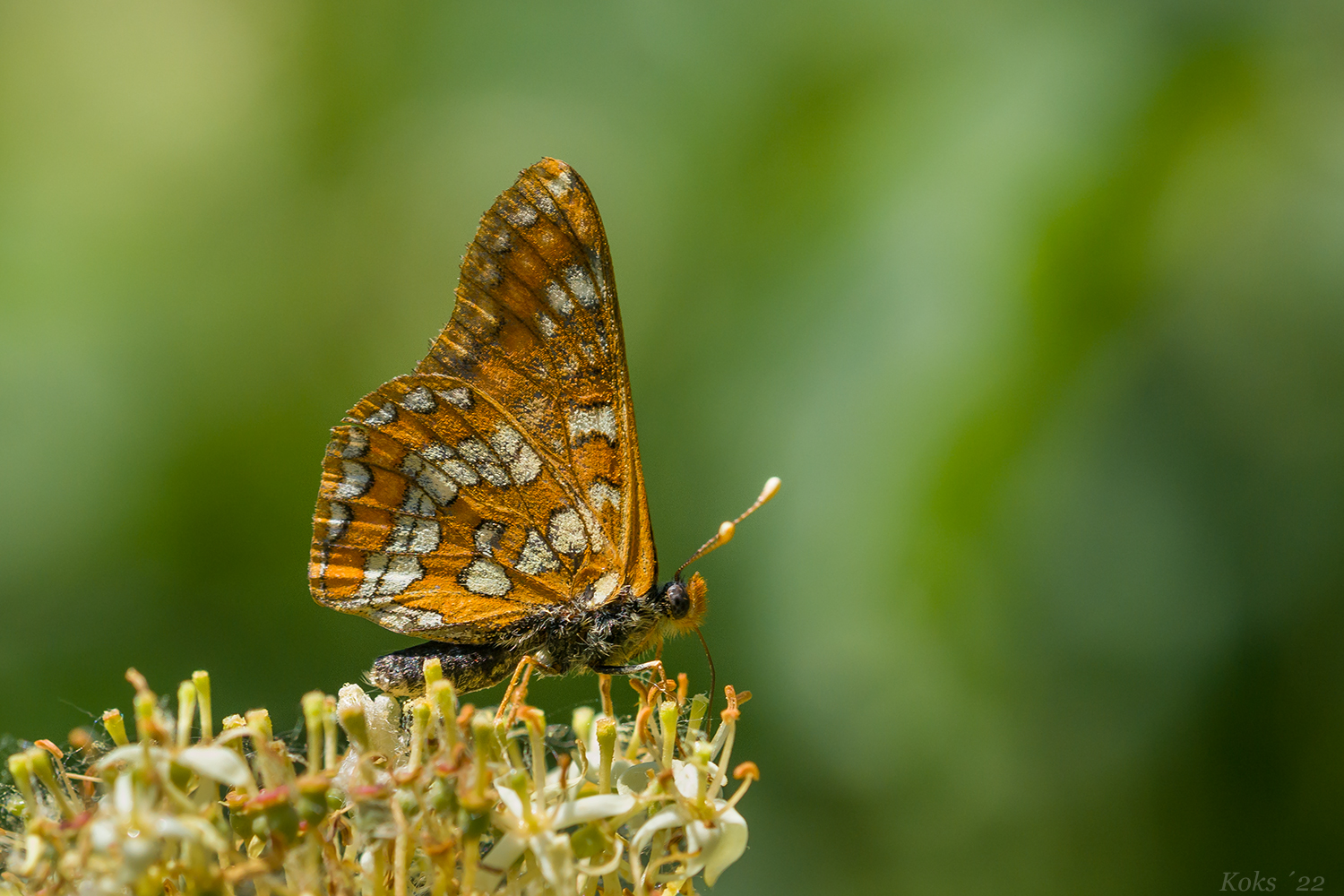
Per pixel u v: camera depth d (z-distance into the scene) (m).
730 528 0.34
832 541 0.34
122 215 0.37
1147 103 0.34
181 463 0.37
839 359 0.34
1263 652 0.33
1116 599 0.33
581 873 0.32
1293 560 0.33
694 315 0.36
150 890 0.31
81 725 0.36
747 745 0.34
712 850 0.32
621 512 0.33
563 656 0.34
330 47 0.38
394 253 0.38
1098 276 0.33
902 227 0.34
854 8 0.35
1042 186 0.34
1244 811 0.33
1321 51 0.34
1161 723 0.33
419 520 0.33
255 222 0.38
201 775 0.31
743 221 0.35
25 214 0.37
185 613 0.36
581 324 0.33
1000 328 0.33
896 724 0.34
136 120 0.38
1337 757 0.33
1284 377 0.33
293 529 0.37
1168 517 0.33
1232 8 0.34
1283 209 0.34
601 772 0.32
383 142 0.38
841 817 0.34
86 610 0.36
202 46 0.38
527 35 0.37
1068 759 0.34
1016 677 0.33
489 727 0.31
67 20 0.38
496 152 0.37
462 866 0.32
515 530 0.33
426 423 0.33
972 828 0.34
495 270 0.33
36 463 0.36
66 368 0.36
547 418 0.33
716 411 0.35
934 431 0.33
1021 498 0.33
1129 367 0.33
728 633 0.35
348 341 0.38
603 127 0.37
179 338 0.37
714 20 0.36
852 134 0.35
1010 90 0.34
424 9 0.37
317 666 0.36
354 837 0.31
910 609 0.34
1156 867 0.33
